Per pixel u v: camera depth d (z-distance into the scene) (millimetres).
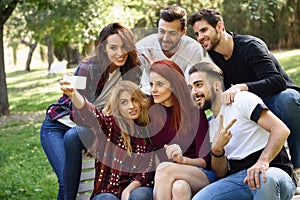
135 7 13211
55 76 20938
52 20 15602
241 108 3236
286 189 3115
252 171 3072
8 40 29344
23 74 26109
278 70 3781
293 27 18484
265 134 3252
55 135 3846
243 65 3658
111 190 3295
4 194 5410
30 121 10648
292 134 3623
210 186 3141
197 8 12336
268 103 3707
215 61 3775
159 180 3174
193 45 3498
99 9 12586
